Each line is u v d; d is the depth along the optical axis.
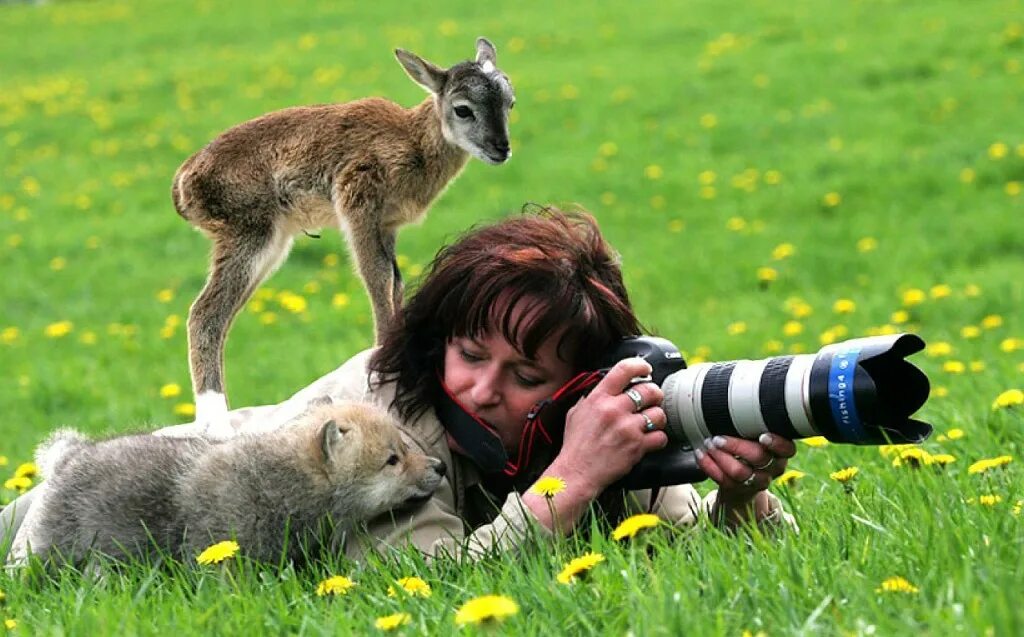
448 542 5.75
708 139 28.39
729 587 4.68
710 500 6.36
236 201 9.70
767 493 6.05
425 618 4.75
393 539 5.87
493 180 27.22
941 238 21.67
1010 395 7.88
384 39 40.09
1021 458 7.16
